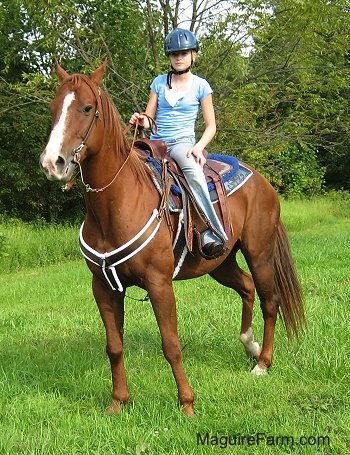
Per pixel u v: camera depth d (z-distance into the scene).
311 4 11.90
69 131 3.85
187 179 4.70
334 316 6.63
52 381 5.30
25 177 19.11
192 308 7.72
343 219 23.75
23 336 7.00
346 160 31.53
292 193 26.20
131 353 6.00
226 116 13.22
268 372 5.35
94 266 4.36
